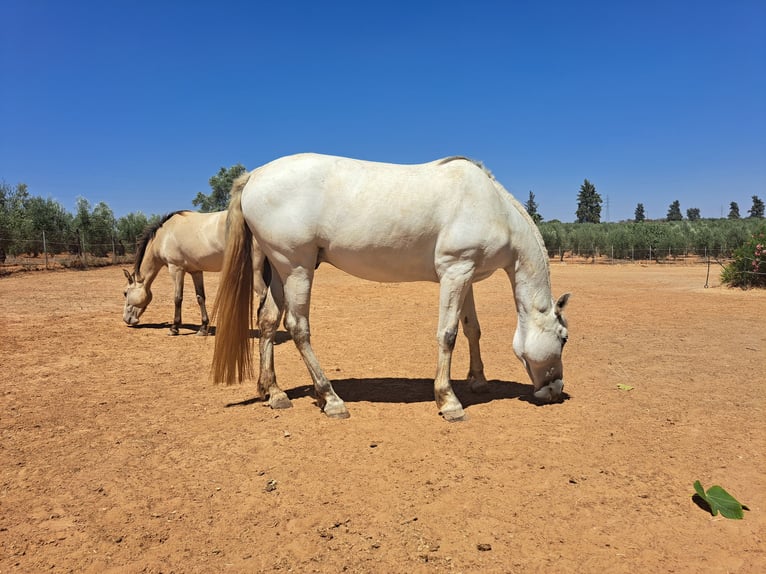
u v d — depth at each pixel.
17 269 20.86
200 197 35.78
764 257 14.73
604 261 34.38
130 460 3.70
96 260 24.89
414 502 3.07
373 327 9.63
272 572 2.42
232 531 2.78
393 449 3.88
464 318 5.37
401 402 5.09
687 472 3.45
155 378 6.06
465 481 3.34
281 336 9.13
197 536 2.73
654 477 3.38
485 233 4.61
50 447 3.93
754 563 2.48
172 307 12.18
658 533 2.74
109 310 11.49
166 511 2.99
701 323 9.41
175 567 2.46
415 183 4.56
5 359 6.79
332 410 4.63
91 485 3.31
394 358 7.12
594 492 3.18
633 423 4.39
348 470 3.52
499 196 4.82
